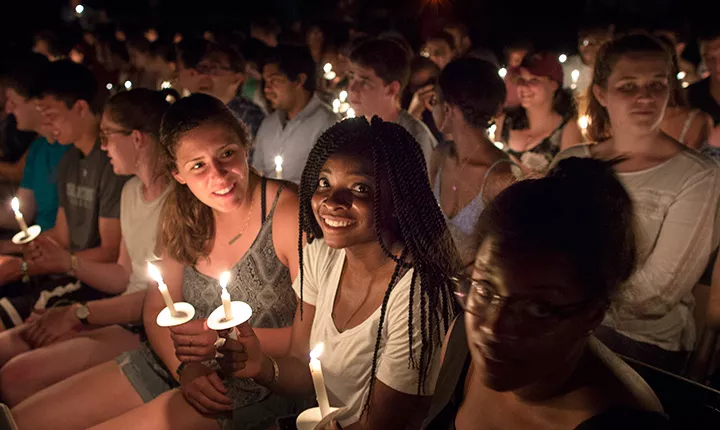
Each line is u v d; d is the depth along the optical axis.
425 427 1.38
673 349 2.42
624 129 2.50
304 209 2.01
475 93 2.93
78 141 3.61
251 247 2.45
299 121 4.61
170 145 2.28
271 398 2.33
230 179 2.29
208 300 2.57
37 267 3.26
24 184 4.48
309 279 2.19
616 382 1.06
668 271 2.33
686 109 3.37
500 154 2.97
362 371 1.96
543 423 1.12
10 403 2.87
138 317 3.14
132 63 8.10
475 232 1.08
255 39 6.36
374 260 1.90
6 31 10.20
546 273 0.96
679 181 2.37
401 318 1.82
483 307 1.02
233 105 5.22
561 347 1.00
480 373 1.06
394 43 4.10
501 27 9.84
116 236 3.59
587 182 1.02
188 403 2.33
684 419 1.35
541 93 4.12
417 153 1.84
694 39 6.15
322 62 7.05
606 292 0.98
